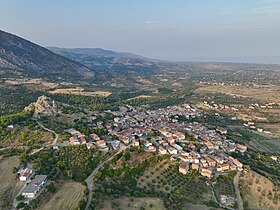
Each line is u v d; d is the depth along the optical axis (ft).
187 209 445.37
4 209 400.88
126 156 575.79
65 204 409.49
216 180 543.39
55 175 480.23
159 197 465.06
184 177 538.06
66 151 565.53
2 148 575.38
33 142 598.75
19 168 496.64
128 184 495.00
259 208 482.28
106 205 417.28
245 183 541.34
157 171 545.85
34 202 410.93
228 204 480.23
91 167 525.75
